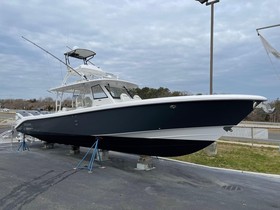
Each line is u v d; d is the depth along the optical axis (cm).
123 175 650
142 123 634
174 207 448
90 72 887
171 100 581
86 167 719
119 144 718
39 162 770
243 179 656
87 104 830
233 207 459
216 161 866
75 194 495
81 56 966
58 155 895
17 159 802
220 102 564
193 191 544
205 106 573
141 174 667
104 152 822
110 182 584
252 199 507
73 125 771
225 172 726
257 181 643
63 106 975
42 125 898
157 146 668
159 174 675
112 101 760
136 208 437
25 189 512
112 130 679
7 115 3744
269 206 472
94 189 530
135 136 666
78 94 891
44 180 580
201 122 600
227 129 612
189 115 591
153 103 599
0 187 516
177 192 533
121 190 531
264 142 1511
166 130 629
